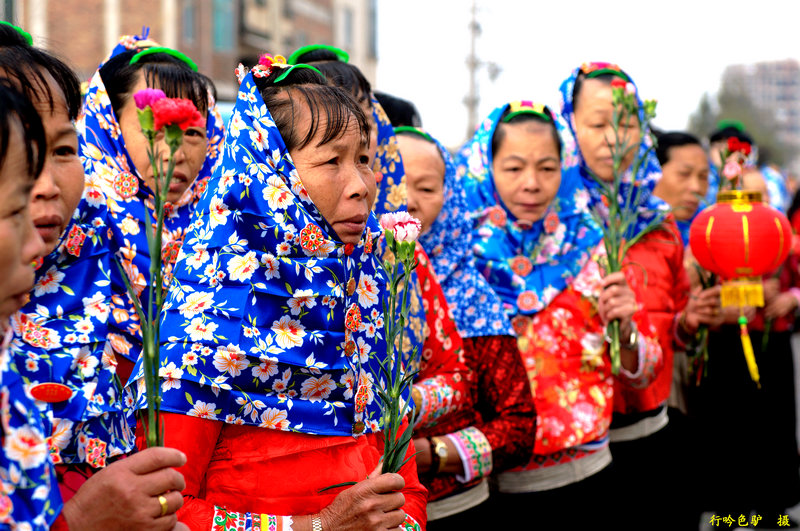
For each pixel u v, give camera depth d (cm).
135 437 179
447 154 286
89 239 174
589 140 341
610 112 338
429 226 272
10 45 161
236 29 1884
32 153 122
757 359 451
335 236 185
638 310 333
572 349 304
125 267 203
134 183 211
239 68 197
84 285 170
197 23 1709
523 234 311
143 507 141
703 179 438
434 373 253
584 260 315
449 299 277
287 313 179
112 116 214
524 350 300
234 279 176
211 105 232
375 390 194
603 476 304
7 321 129
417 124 306
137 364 175
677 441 402
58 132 156
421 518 201
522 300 301
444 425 256
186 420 170
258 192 177
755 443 443
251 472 176
